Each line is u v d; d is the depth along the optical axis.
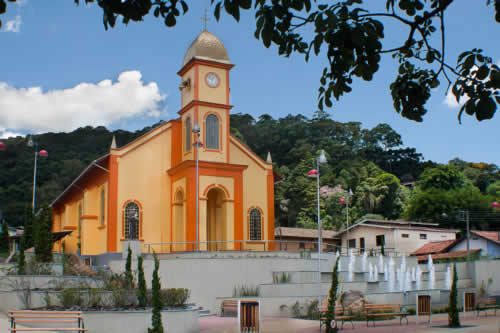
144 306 18.83
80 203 44.56
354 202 70.88
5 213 74.31
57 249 51.62
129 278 22.83
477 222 60.06
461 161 94.19
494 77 6.14
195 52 38.47
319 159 28.12
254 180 41.00
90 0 5.96
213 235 38.91
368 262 35.41
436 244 48.44
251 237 39.88
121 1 5.91
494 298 33.84
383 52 6.55
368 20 6.36
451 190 64.56
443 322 22.67
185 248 35.22
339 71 6.67
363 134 104.19
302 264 30.55
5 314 20.56
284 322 22.77
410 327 20.92
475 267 35.91
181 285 27.89
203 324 22.23
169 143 38.72
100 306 19.22
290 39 6.85
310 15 6.37
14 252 30.62
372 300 27.02
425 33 7.01
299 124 97.06
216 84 38.62
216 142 37.91
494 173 85.44
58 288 21.75
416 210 62.47
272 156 92.75
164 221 37.47
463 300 28.80
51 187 79.50
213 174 36.81
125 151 36.84
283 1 6.23
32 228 31.61
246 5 5.91
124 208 36.12
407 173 97.75
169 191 38.09
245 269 28.44
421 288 34.25
